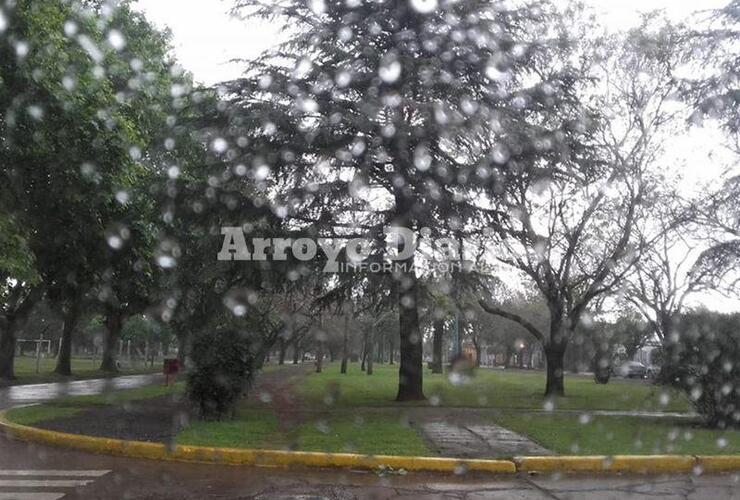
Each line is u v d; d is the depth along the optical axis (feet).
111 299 89.97
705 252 73.56
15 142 39.04
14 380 96.78
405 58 52.65
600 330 128.57
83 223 49.96
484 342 215.31
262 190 57.88
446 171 53.93
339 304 62.54
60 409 47.32
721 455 31.07
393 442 33.55
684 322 45.32
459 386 86.07
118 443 32.27
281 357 208.03
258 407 51.52
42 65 37.52
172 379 90.99
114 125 44.78
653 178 72.64
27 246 43.70
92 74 43.60
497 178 53.67
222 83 58.29
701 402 43.57
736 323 43.93
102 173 44.42
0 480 26.45
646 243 76.64
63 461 30.50
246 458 30.04
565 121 58.34
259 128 54.44
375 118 52.08
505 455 30.63
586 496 24.88
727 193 69.15
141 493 24.40
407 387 60.03
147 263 62.75
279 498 23.86
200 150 63.36
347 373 137.69
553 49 60.70
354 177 53.36
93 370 142.31
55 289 69.00
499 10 58.44
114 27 67.62
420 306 64.59
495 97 57.06
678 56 66.18
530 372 174.91
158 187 57.88
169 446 31.35
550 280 75.61
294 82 55.98
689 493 25.59
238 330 42.96
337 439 34.27
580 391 84.64
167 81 67.46
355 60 54.44
